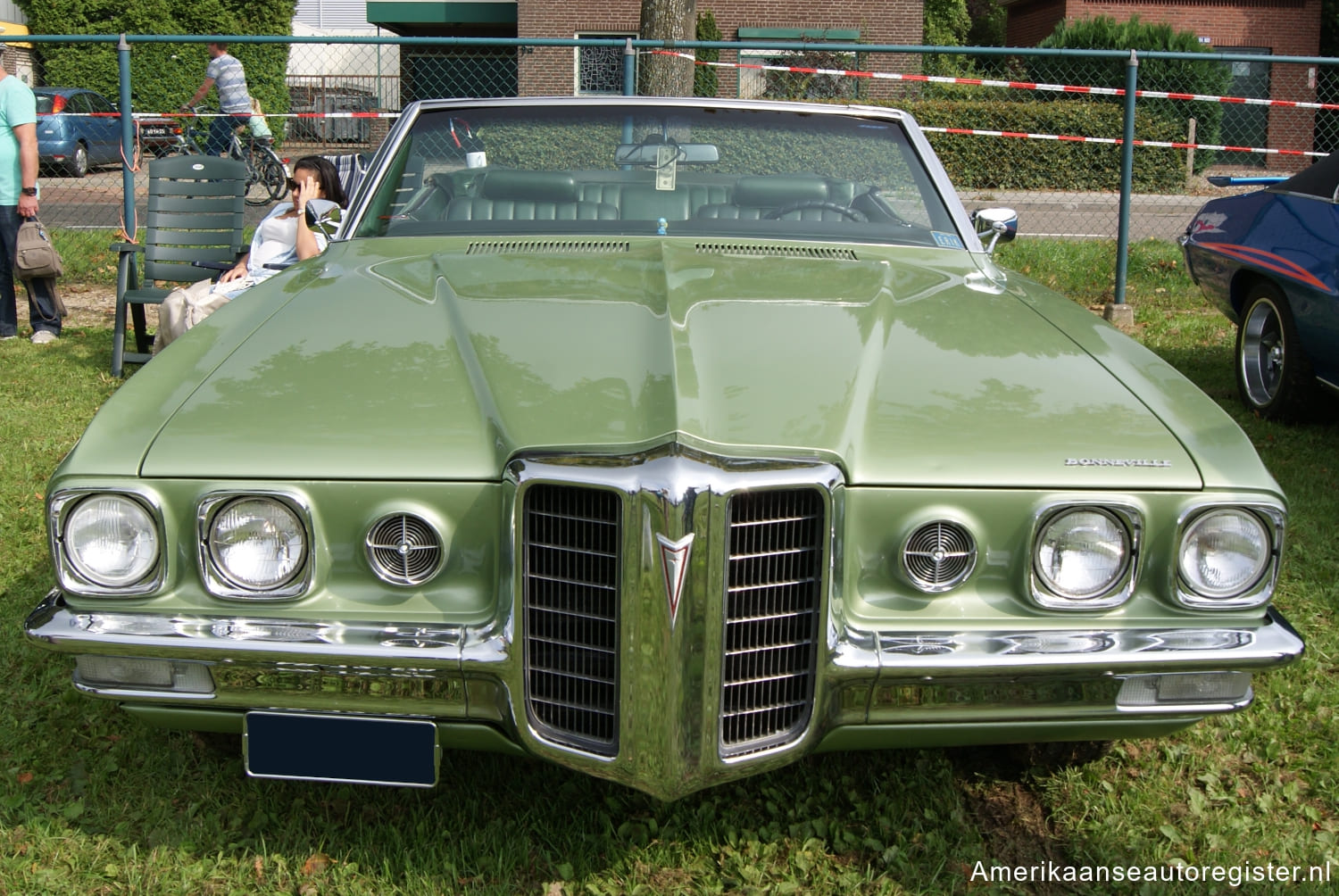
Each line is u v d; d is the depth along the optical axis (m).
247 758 2.18
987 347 2.51
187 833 2.40
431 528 2.08
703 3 20.03
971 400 2.27
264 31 20.19
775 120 3.68
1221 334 7.58
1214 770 2.71
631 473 1.92
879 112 3.74
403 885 2.28
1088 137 15.28
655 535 1.90
